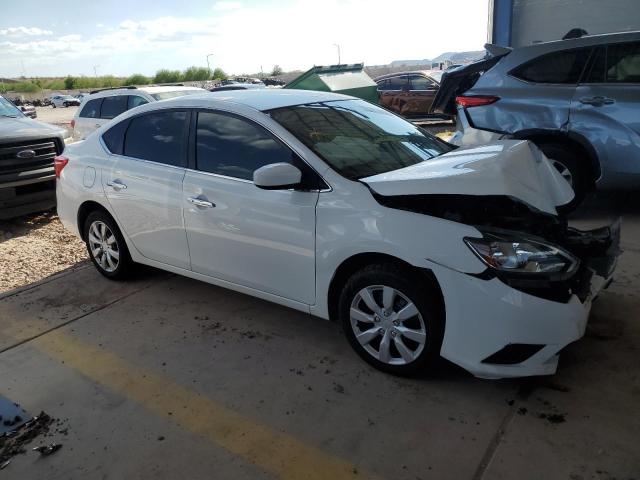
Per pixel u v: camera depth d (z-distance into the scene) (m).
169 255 4.11
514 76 5.73
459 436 2.61
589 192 6.25
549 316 2.63
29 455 2.68
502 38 9.68
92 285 4.74
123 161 4.29
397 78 16.77
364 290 3.06
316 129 3.53
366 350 3.19
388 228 2.87
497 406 2.80
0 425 2.92
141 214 4.16
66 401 3.10
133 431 2.81
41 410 3.03
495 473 2.37
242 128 3.59
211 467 2.53
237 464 2.54
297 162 3.28
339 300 3.30
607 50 5.30
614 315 3.59
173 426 2.84
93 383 3.27
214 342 3.65
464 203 2.96
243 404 2.97
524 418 2.70
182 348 3.60
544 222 3.05
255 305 4.17
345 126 3.71
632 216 5.63
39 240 6.29
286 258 3.34
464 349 2.77
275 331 3.75
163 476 2.49
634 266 4.32
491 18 9.76
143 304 4.30
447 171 3.06
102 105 10.47
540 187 3.16
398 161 3.50
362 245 2.96
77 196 4.67
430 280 2.81
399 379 3.09
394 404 2.88
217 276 3.83
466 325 2.73
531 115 5.61
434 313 2.85
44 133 6.93
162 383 3.22
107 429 2.84
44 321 4.12
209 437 2.73
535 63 5.64
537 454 2.46
